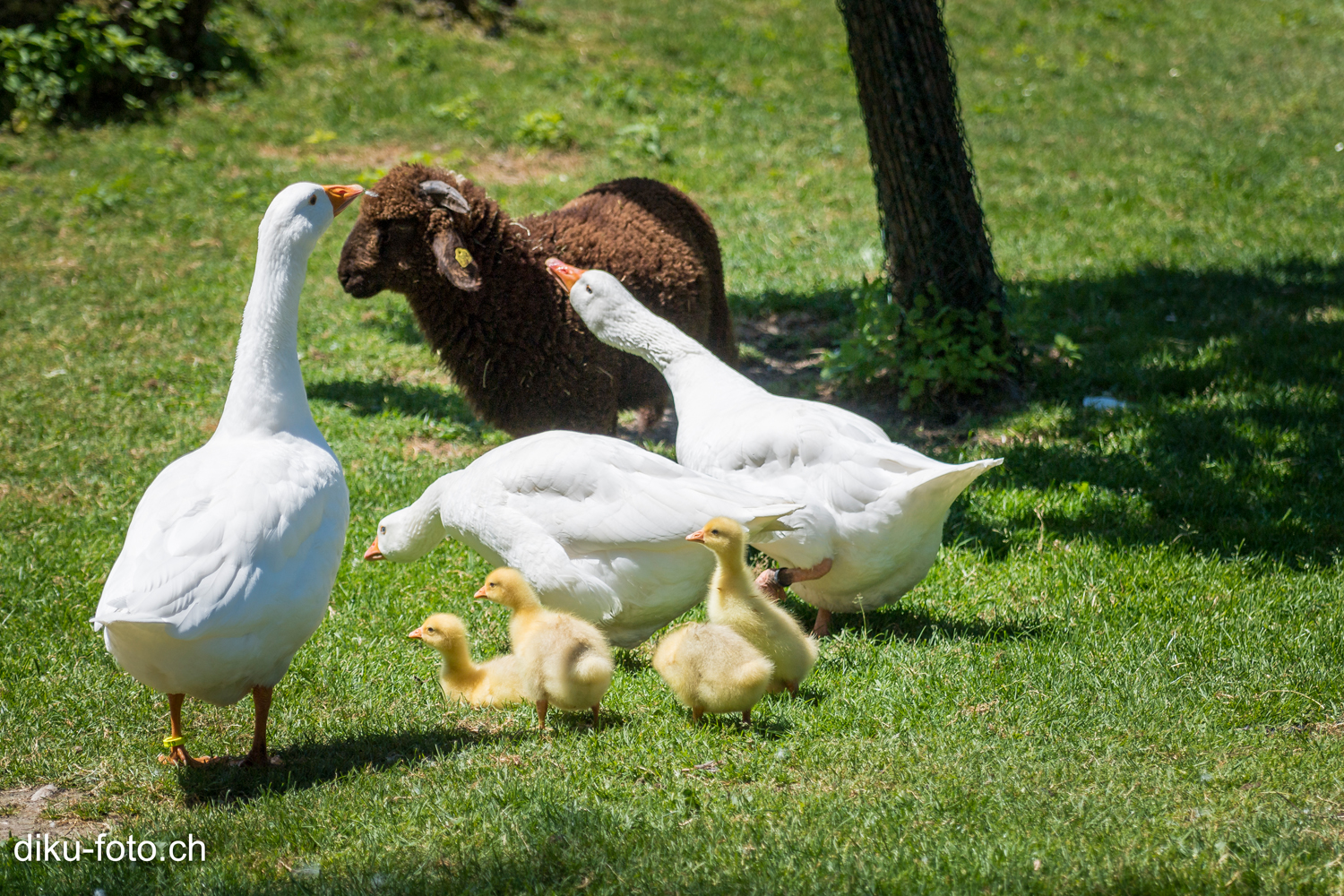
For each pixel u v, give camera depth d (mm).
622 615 4516
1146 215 12938
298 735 4312
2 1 15227
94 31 15375
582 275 5711
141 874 3371
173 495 3756
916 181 8062
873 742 3998
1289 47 21969
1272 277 10547
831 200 13562
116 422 7910
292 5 18859
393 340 10078
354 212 13211
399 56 17734
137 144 14617
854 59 8102
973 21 22688
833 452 4703
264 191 13422
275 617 3709
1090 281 10586
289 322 4305
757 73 19000
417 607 5414
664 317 7215
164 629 3426
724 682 3955
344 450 7617
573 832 3418
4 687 4648
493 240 6660
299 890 3162
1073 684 4406
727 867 3213
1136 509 6301
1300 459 6895
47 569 5738
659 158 14977
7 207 12656
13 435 7617
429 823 3541
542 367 6770
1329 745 3867
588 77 17984
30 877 3383
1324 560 5629
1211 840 3252
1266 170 14734
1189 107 18266
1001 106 18000
